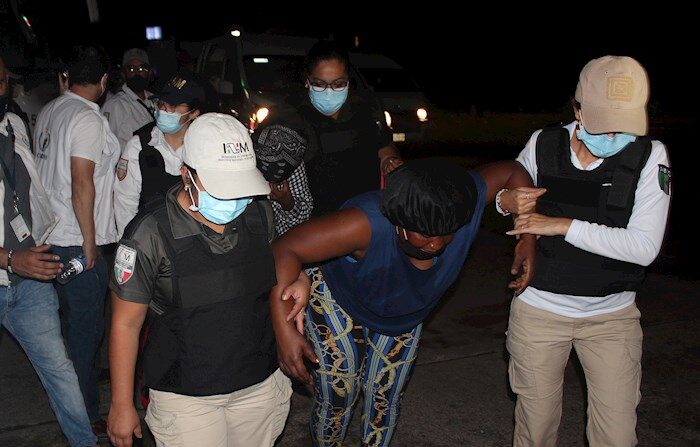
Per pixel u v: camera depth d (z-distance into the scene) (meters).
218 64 11.10
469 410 4.29
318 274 3.05
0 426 4.09
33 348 3.29
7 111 3.16
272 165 3.12
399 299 2.82
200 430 2.46
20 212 3.11
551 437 3.16
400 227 2.54
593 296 2.86
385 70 13.01
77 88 3.67
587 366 3.00
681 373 4.74
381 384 3.14
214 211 2.27
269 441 2.69
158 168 3.51
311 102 3.38
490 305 5.92
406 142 12.37
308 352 2.54
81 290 3.69
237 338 2.41
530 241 2.84
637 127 2.58
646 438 4.00
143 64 5.07
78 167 3.52
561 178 2.84
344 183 3.39
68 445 3.91
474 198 2.51
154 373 2.42
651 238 2.73
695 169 12.95
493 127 19.42
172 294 2.33
